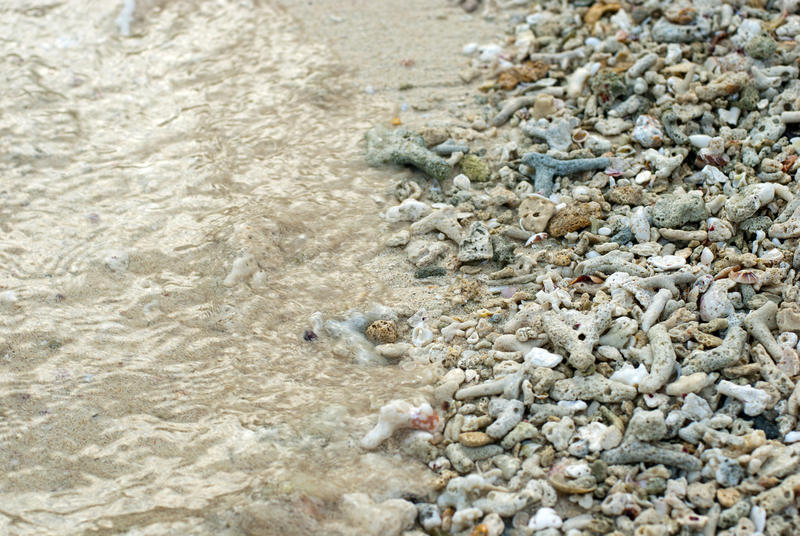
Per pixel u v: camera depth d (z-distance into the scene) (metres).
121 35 1.78
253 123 1.67
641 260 1.50
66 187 1.60
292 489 1.36
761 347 1.42
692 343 1.43
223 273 1.51
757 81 1.62
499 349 1.45
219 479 1.37
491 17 1.81
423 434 1.40
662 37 1.70
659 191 1.57
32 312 1.48
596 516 1.35
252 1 1.84
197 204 1.58
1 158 1.62
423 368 1.45
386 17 1.82
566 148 1.62
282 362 1.45
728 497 1.35
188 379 1.44
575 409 1.40
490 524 1.35
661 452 1.37
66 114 1.67
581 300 1.47
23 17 1.79
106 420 1.41
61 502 1.37
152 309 1.49
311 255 1.54
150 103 1.70
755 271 1.46
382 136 1.64
